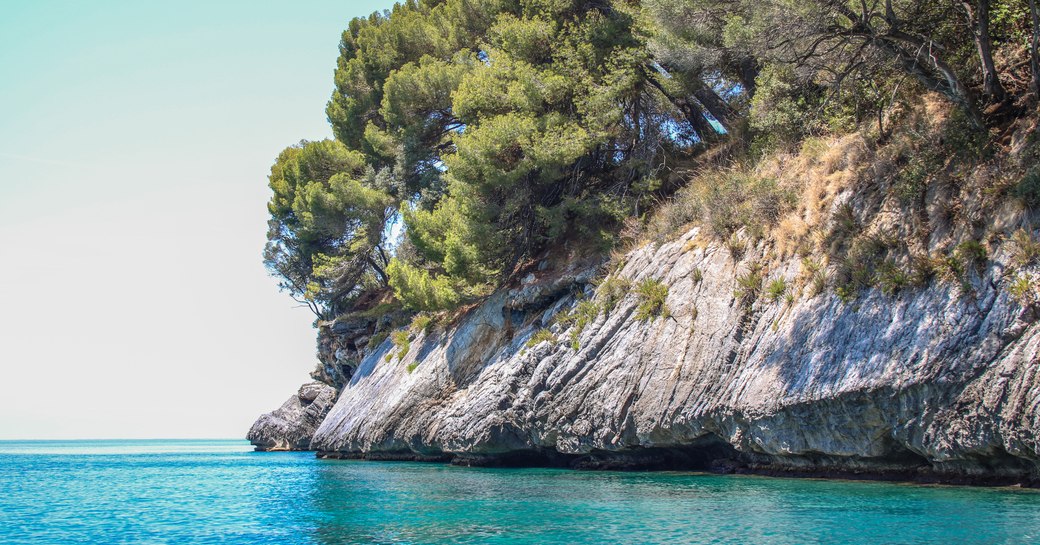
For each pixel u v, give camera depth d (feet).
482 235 96.22
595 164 101.81
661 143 98.94
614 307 76.33
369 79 138.82
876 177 59.82
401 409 102.47
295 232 164.35
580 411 72.74
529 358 82.17
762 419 55.72
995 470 44.42
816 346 54.03
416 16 135.33
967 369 43.70
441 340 105.70
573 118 95.50
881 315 50.75
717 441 63.98
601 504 46.34
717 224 71.15
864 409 48.93
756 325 61.16
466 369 96.48
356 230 141.49
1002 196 48.26
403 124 125.08
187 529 42.57
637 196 91.30
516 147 96.12
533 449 81.25
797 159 71.15
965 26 60.90
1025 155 49.16
